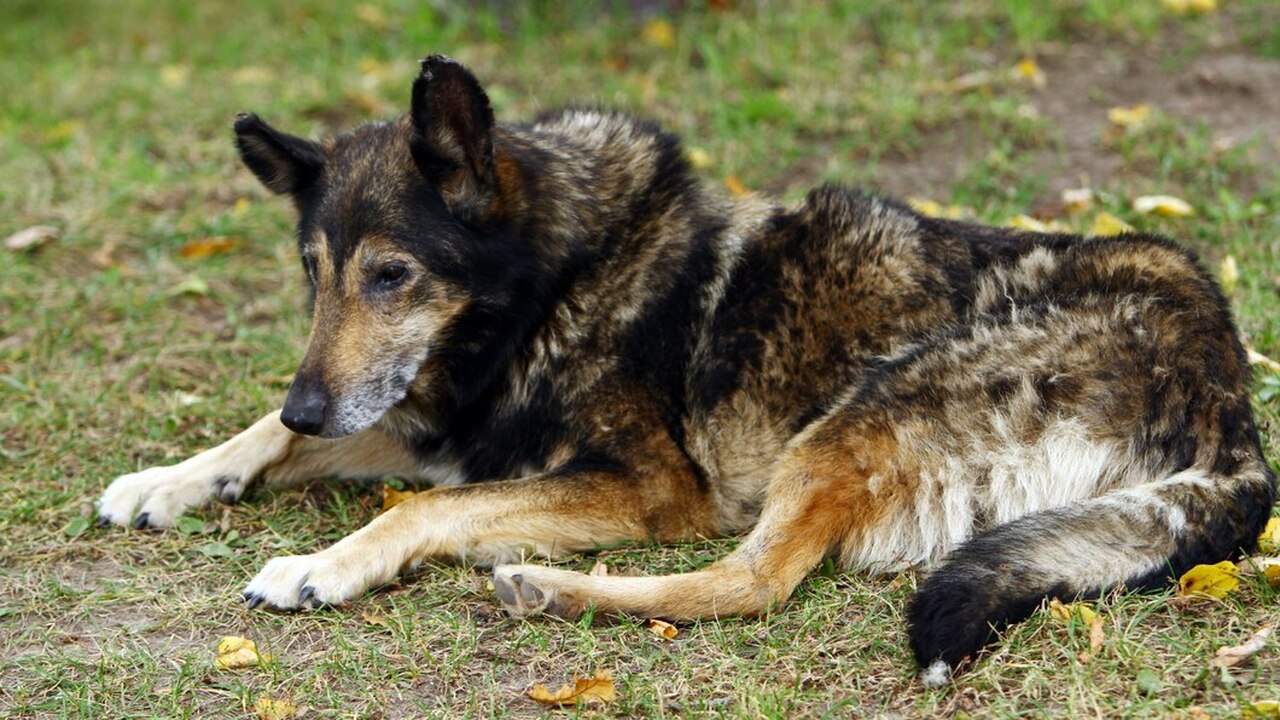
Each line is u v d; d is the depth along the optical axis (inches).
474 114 301.1
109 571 319.9
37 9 829.8
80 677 274.2
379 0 757.3
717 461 324.5
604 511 311.7
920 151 538.9
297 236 335.0
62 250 505.0
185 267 494.6
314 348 305.9
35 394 410.0
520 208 319.9
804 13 655.1
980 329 306.5
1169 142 507.2
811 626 275.0
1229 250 441.1
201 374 427.5
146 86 661.3
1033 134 532.1
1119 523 267.4
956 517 295.0
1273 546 279.0
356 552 298.4
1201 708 230.5
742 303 330.3
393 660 274.4
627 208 335.6
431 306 311.6
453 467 349.1
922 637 249.1
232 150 586.6
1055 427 291.7
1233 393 286.8
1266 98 543.5
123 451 378.9
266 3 785.6
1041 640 254.5
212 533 335.6
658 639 276.2
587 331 326.3
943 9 649.6
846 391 318.3
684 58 631.2
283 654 279.0
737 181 515.2
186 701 264.7
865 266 328.2
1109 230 445.4
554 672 267.7
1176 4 627.2
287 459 355.9
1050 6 638.5
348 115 617.6
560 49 660.1
